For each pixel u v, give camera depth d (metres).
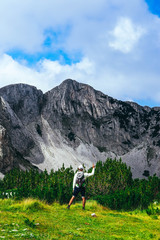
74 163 144.50
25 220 5.33
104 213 9.56
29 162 116.12
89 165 150.88
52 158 139.50
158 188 19.30
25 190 10.74
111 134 188.50
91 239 5.09
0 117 124.38
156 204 14.50
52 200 10.98
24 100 173.50
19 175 35.28
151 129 194.75
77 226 6.32
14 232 4.34
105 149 176.12
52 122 176.62
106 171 20.73
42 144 148.00
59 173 22.95
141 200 12.13
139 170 159.88
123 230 6.58
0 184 31.19
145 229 7.00
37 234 4.60
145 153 174.25
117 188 17.97
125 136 189.25
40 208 8.02
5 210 6.82
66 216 7.49
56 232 5.20
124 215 9.57
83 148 165.88
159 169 158.62
